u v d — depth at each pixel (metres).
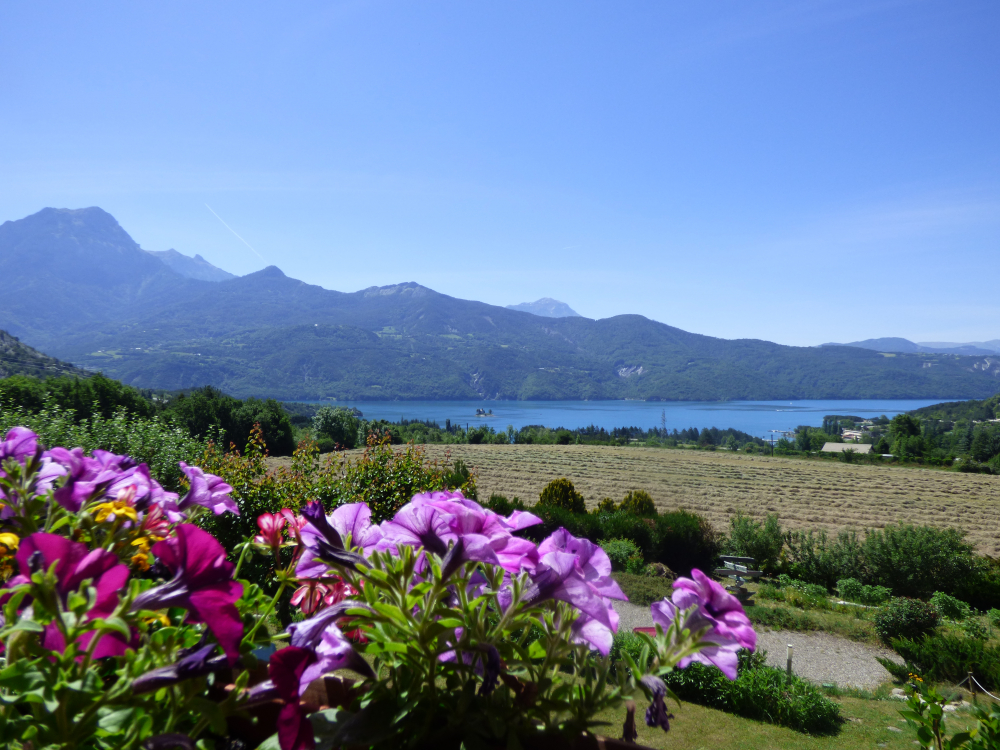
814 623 15.79
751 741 8.21
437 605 0.89
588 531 20.67
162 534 1.23
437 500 1.08
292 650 0.79
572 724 0.86
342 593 1.20
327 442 51.62
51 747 0.67
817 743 8.52
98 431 11.04
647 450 71.62
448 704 0.90
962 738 2.25
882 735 9.06
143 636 0.82
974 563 21.28
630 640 5.45
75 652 0.72
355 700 0.96
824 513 38.28
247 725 0.96
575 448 71.31
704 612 0.94
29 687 0.69
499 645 0.93
